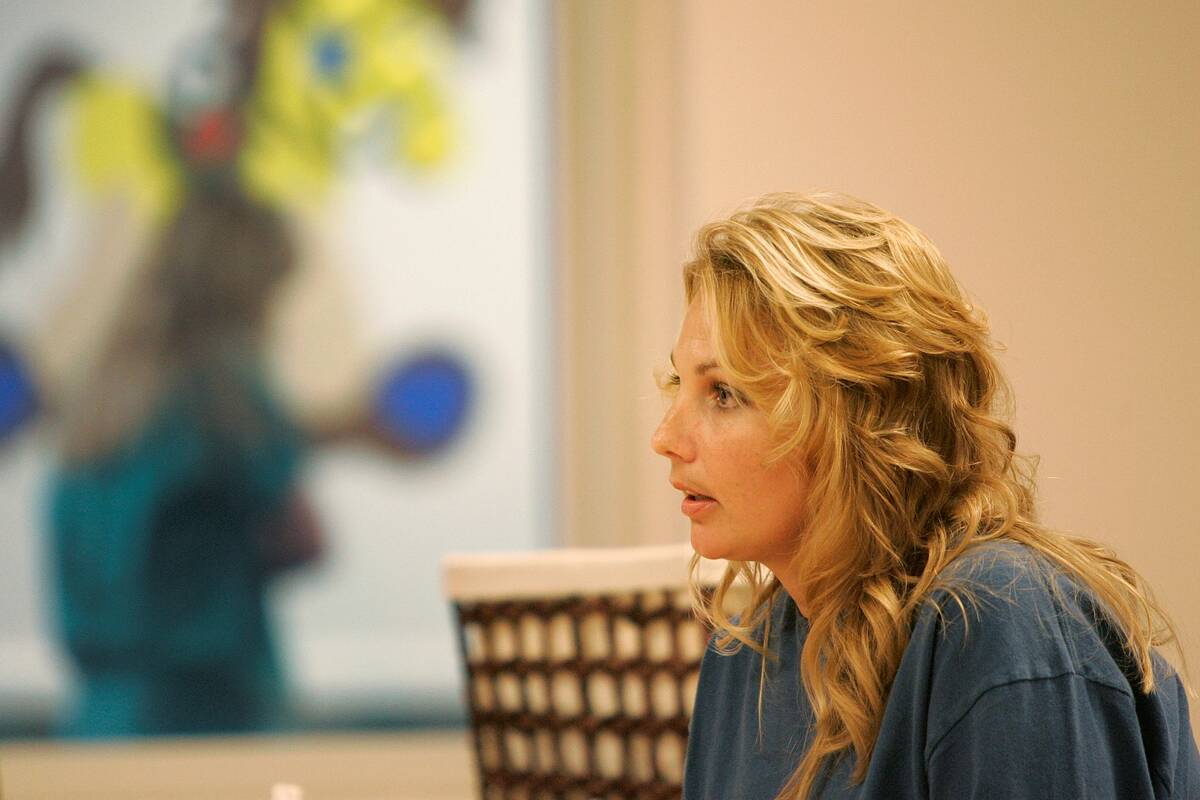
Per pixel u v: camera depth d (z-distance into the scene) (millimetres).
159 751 10609
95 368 10633
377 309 10766
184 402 10688
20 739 10609
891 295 3764
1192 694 4047
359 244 10758
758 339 3771
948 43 10180
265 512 10734
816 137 10164
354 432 10766
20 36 10555
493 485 10789
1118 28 10180
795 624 4270
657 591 6348
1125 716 3428
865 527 3781
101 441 10633
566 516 10742
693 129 10227
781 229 3846
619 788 6383
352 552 10766
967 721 3404
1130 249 10188
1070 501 10156
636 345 10664
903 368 3752
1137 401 10180
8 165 10578
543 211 10773
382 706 10766
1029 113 10172
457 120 10750
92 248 10633
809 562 3850
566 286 10727
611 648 6406
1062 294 10180
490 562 6551
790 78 10180
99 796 10555
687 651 6281
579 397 10719
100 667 10641
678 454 3965
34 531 10609
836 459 3736
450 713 10789
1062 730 3336
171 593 10672
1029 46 10172
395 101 10742
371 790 10688
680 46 10461
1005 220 10164
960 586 3580
